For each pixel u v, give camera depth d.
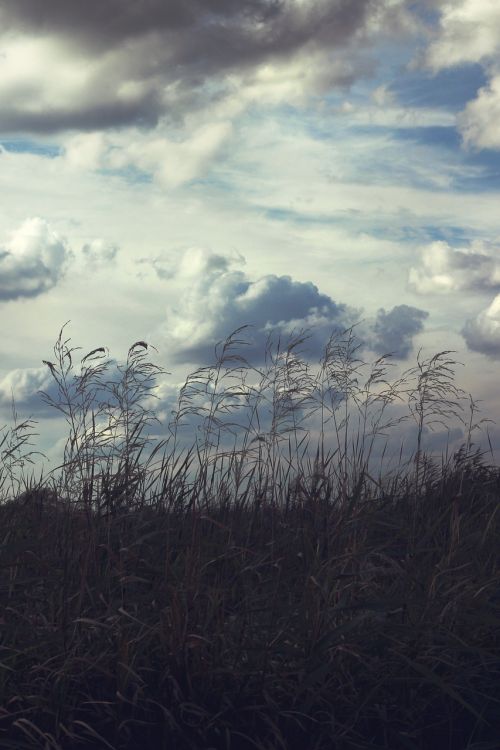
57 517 5.00
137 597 4.06
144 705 3.59
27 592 4.31
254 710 3.49
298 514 5.21
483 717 3.70
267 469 5.58
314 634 3.78
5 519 5.04
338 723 3.41
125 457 5.15
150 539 4.72
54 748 3.36
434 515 5.74
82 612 4.09
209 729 3.49
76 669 3.76
